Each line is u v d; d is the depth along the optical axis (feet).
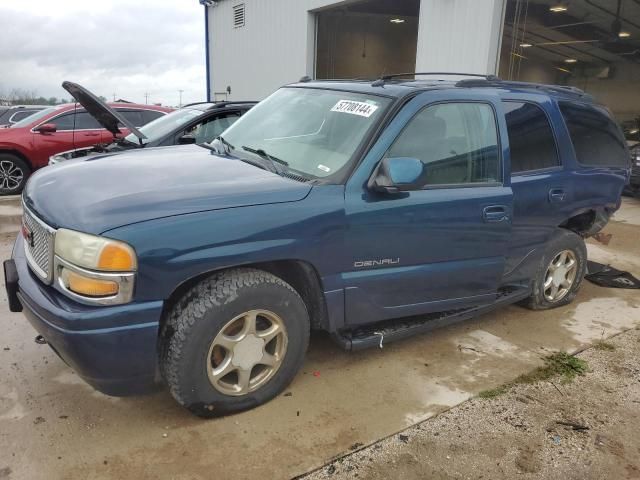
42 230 8.59
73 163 10.89
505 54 40.96
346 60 50.21
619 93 54.44
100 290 7.73
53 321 7.84
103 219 7.91
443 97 11.08
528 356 12.31
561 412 10.16
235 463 8.27
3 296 14.01
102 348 7.82
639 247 22.57
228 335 8.96
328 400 10.06
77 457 8.21
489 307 12.94
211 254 8.30
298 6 44.11
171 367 8.52
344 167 9.90
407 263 10.57
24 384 10.06
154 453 8.39
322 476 8.13
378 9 46.65
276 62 47.85
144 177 9.53
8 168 29.55
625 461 8.90
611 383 11.33
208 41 58.39
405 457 8.65
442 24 31.81
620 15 40.42
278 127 12.04
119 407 9.52
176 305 8.54
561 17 40.70
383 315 10.69
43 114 30.78
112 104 31.32
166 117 21.58
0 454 8.18
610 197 15.19
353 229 9.66
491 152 11.72
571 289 15.34
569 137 13.99
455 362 11.85
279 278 9.34
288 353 9.66
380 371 11.25
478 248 11.46
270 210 8.84
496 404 10.28
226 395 9.12
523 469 8.56
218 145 12.43
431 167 10.73
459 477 8.30
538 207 13.07
